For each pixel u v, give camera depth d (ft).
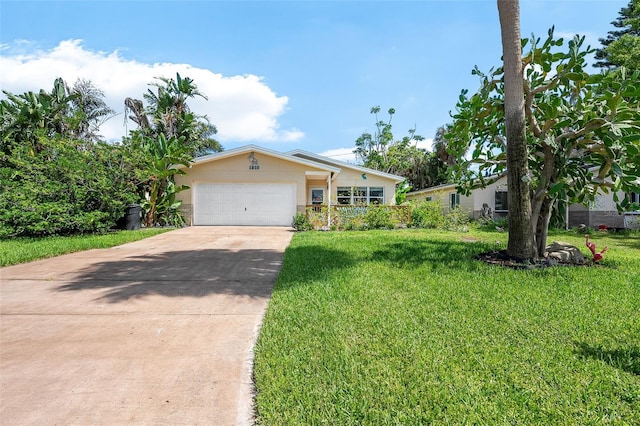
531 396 7.63
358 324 11.95
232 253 28.35
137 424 7.06
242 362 9.73
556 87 23.40
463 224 54.19
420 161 124.06
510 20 21.99
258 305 14.78
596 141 22.59
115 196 44.83
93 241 33.30
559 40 21.89
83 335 11.55
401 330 11.37
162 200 53.78
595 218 55.16
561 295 15.51
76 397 7.98
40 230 36.47
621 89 19.88
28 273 20.70
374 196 64.69
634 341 10.57
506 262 22.66
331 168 56.24
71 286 17.75
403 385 8.11
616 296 15.30
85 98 62.34
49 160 41.34
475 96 24.80
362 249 28.78
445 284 17.29
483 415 6.98
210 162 56.18
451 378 8.38
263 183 56.54
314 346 10.25
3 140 46.03
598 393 7.79
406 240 35.53
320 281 17.92
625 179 20.38
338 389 7.96
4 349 10.49
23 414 7.34
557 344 10.32
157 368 9.36
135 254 27.81
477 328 11.58
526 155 22.80
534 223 23.52
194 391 8.27
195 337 11.43
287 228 52.70
